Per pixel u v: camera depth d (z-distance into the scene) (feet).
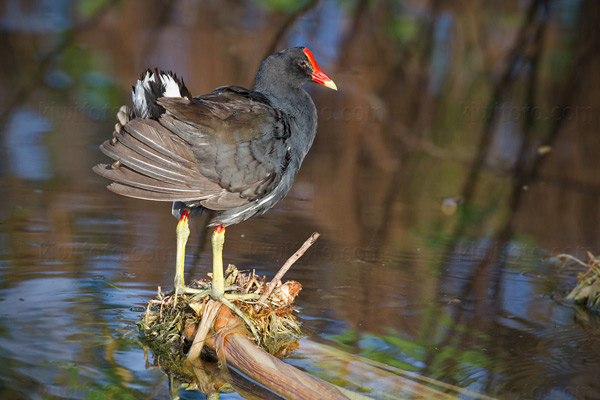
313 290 30.96
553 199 45.03
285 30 61.36
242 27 67.82
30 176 42.80
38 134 49.62
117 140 24.49
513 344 26.71
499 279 33.01
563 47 64.23
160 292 27.73
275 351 25.77
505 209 43.16
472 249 36.78
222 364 24.95
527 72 62.44
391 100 61.26
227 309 26.20
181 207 27.71
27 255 32.89
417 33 66.28
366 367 24.77
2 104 54.65
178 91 26.22
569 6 64.39
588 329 28.14
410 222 40.22
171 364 24.95
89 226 36.60
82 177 43.24
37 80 59.62
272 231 37.76
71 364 24.47
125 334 26.63
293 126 28.48
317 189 44.80
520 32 62.23
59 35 67.10
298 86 29.81
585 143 54.39
